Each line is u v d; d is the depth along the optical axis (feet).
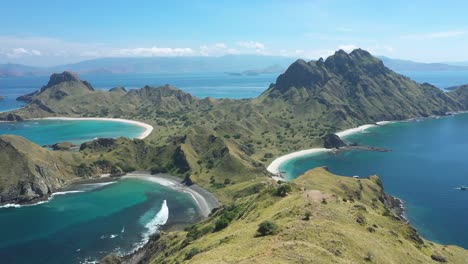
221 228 379.55
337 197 395.75
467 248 497.87
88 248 485.97
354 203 394.32
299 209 314.96
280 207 344.69
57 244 498.69
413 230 359.05
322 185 543.80
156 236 497.46
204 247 295.48
